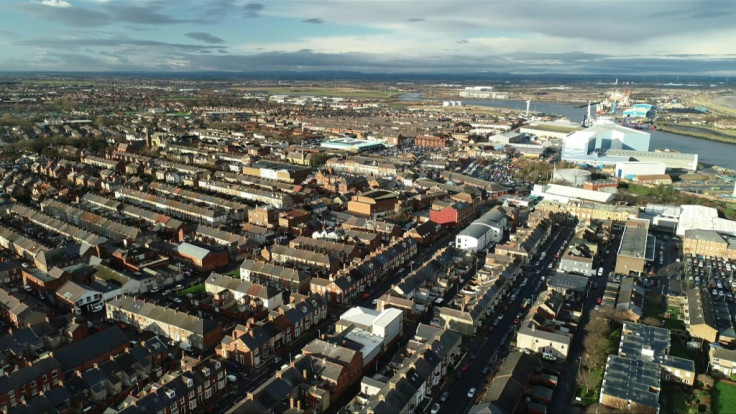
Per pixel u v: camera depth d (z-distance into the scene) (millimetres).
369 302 197625
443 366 148375
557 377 145375
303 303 176375
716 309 188625
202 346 161000
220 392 139750
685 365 145750
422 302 191375
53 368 138625
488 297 185125
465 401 138375
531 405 132500
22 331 156250
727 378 147500
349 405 131375
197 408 133000
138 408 119938
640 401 131125
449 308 176500
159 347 151500
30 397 133875
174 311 169625
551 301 181375
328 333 173625
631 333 162375
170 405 125562
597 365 152625
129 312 175625
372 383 136250
